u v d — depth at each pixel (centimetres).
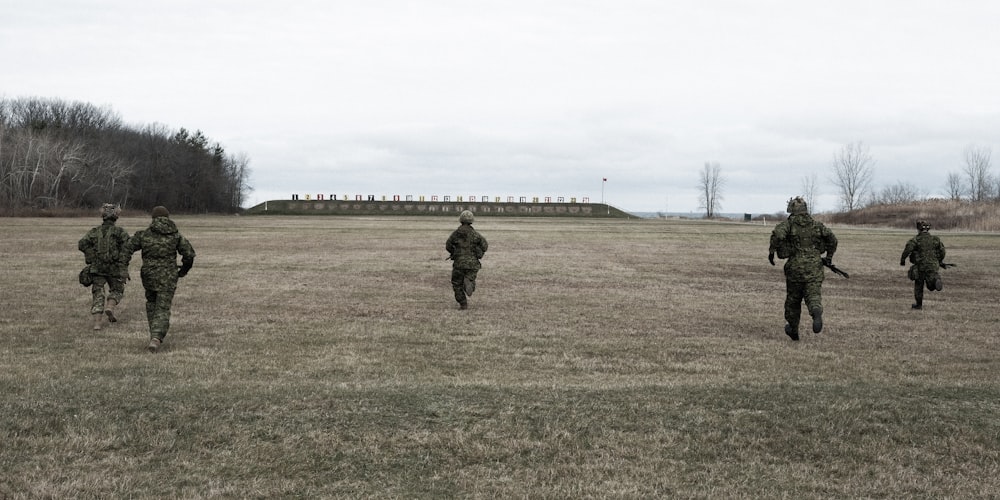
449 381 900
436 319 1450
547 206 12600
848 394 783
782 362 1066
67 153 8869
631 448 620
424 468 579
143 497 520
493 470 575
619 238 4578
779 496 533
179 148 12131
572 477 564
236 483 546
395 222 7231
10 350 1070
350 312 1524
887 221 7919
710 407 726
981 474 573
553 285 2088
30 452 592
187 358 1032
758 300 1823
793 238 1182
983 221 6506
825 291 2020
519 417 690
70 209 8425
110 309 1266
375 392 775
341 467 578
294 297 1741
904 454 611
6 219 6694
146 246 1084
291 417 681
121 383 834
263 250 3281
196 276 2164
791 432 655
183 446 613
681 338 1267
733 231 5781
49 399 723
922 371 1006
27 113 11275
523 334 1288
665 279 2281
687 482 557
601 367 1019
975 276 2375
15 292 1725
